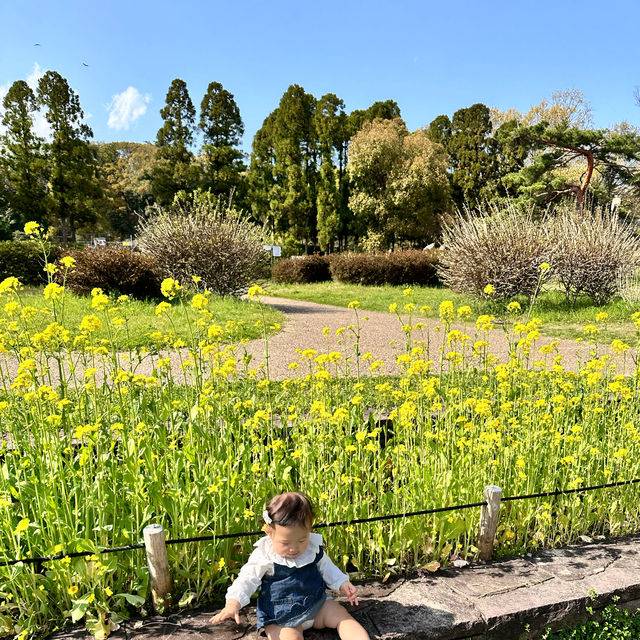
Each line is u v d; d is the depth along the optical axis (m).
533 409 3.47
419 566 2.59
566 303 13.41
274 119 40.81
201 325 3.63
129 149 67.81
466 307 3.96
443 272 15.03
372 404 4.55
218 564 2.37
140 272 13.28
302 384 4.05
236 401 3.48
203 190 37.34
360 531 2.62
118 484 2.68
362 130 37.38
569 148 19.58
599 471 3.20
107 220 51.06
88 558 2.10
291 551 2.07
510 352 3.99
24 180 33.59
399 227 35.75
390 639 2.05
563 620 2.32
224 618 2.10
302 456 2.83
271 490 2.66
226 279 14.45
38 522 2.31
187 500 2.42
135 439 2.74
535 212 20.36
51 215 34.69
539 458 3.16
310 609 2.06
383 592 2.37
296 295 19.55
